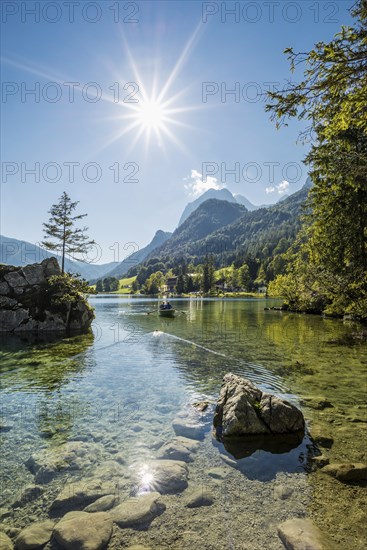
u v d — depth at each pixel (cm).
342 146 2219
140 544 527
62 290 3762
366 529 538
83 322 3725
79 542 523
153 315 5403
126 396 1310
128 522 577
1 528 578
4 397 1312
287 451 831
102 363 1906
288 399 1209
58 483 711
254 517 585
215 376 1588
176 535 545
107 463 793
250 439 902
